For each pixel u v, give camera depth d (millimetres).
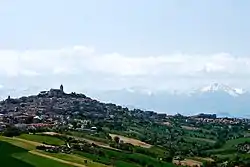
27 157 196000
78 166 186000
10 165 179875
